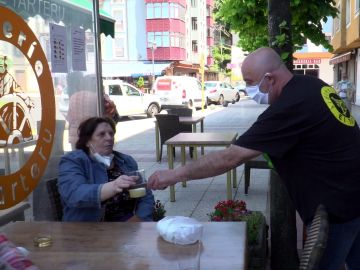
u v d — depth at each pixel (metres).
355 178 2.45
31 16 3.89
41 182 3.97
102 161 3.38
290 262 4.02
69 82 4.58
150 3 43.84
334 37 32.75
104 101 5.41
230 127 16.31
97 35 5.13
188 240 2.45
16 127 3.66
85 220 3.18
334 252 2.54
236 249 2.37
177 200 6.74
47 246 2.48
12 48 3.62
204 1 60.97
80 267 2.19
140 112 21.61
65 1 4.48
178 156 10.59
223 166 2.56
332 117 2.43
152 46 38.41
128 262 2.23
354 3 20.08
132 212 3.53
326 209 2.40
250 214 4.10
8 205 3.48
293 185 2.56
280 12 3.80
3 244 1.65
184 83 24.23
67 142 4.50
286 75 2.62
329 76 46.94
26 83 3.82
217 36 71.94
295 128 2.42
